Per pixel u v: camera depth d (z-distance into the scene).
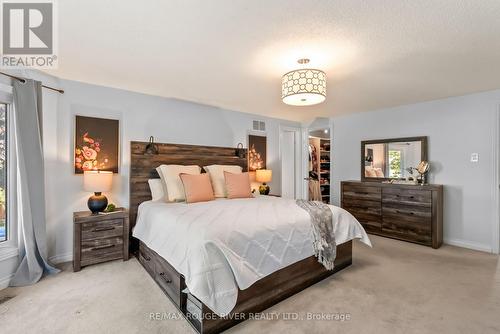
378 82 2.88
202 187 3.05
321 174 6.43
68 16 1.62
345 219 2.69
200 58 2.26
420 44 1.96
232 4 1.49
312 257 2.36
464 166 3.45
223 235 1.78
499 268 2.70
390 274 2.56
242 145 4.51
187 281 1.65
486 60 2.26
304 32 1.80
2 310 1.89
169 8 1.53
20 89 2.37
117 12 1.57
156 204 2.92
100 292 2.17
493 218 3.22
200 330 1.62
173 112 3.70
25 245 2.35
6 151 2.41
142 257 2.78
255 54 2.17
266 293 1.96
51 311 1.88
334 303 2.02
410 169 3.92
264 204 2.76
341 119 4.86
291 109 4.31
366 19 1.63
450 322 1.76
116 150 3.22
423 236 3.47
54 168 2.79
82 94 2.98
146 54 2.19
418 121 3.86
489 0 1.42
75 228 2.60
